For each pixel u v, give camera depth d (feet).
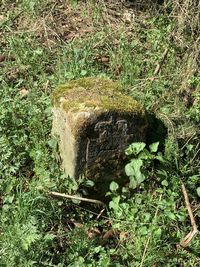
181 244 3.58
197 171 4.10
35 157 4.09
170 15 5.13
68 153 3.87
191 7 4.78
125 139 3.82
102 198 3.98
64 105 3.81
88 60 5.08
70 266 3.47
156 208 3.78
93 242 3.69
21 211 3.64
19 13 5.75
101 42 5.35
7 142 4.15
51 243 3.62
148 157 3.82
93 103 3.74
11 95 4.74
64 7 5.87
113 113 3.71
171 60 4.91
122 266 3.54
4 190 3.92
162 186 3.99
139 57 5.13
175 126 4.27
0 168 4.08
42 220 3.69
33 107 4.44
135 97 4.48
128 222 3.71
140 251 3.59
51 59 5.23
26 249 3.36
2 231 3.64
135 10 5.84
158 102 4.48
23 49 5.18
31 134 4.30
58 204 3.80
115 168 3.89
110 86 3.99
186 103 4.55
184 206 3.93
